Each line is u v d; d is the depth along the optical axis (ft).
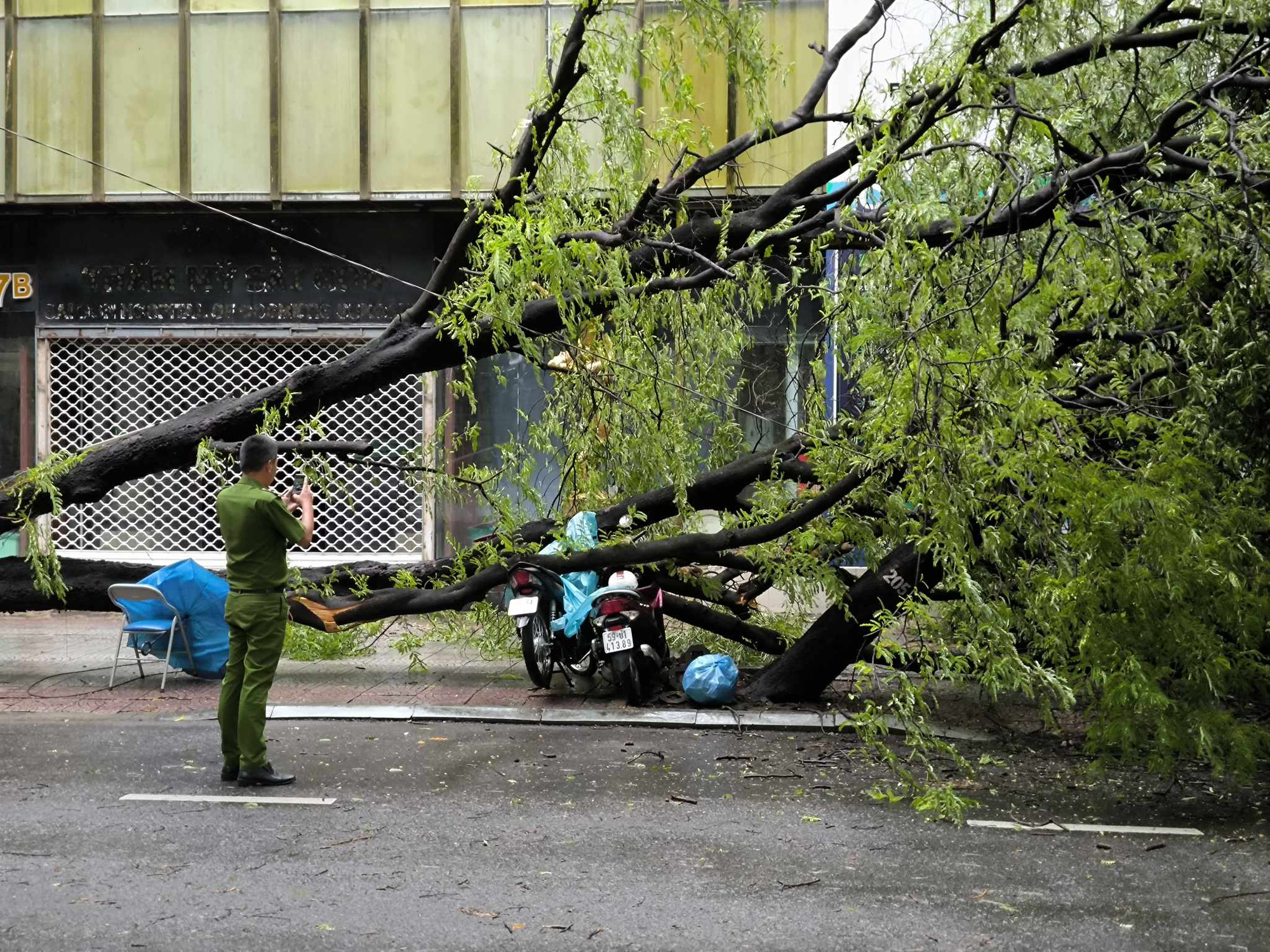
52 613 44.47
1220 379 21.50
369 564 31.17
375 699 28.55
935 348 20.22
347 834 18.62
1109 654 20.49
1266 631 21.91
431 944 14.33
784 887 16.40
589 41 26.71
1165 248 23.13
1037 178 22.13
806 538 25.66
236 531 21.45
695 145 28.48
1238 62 21.84
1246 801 20.90
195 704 28.14
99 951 14.02
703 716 26.55
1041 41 24.02
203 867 17.02
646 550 27.37
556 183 27.09
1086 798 21.04
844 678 30.78
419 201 49.11
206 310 50.78
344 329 50.55
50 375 51.13
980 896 16.08
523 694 29.30
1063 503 21.31
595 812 19.95
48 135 49.19
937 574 26.61
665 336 29.19
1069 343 23.18
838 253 27.12
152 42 49.01
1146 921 15.25
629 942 14.43
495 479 31.04
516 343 28.45
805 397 28.99
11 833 18.52
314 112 48.98
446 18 48.52
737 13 27.96
